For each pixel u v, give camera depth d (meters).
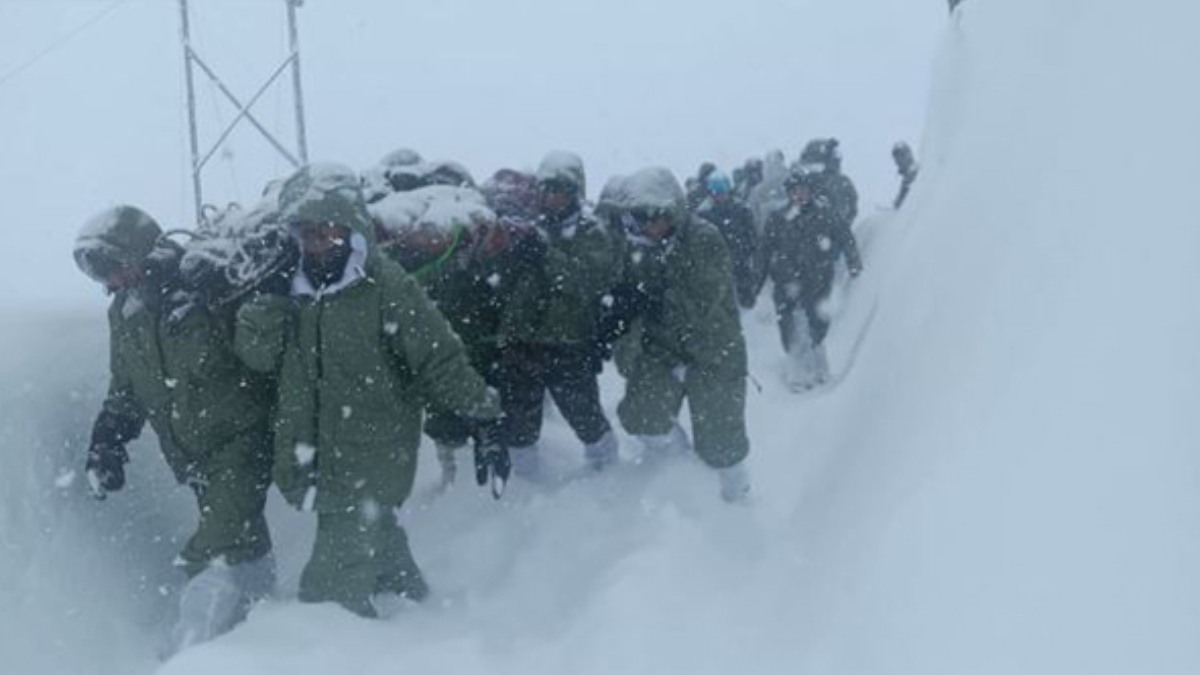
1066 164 3.48
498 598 4.31
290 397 3.89
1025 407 2.92
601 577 4.22
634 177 5.00
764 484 5.37
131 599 4.24
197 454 4.09
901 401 4.02
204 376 4.02
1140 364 2.53
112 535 4.40
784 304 7.89
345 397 3.87
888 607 3.07
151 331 4.05
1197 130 2.77
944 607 2.79
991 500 2.85
